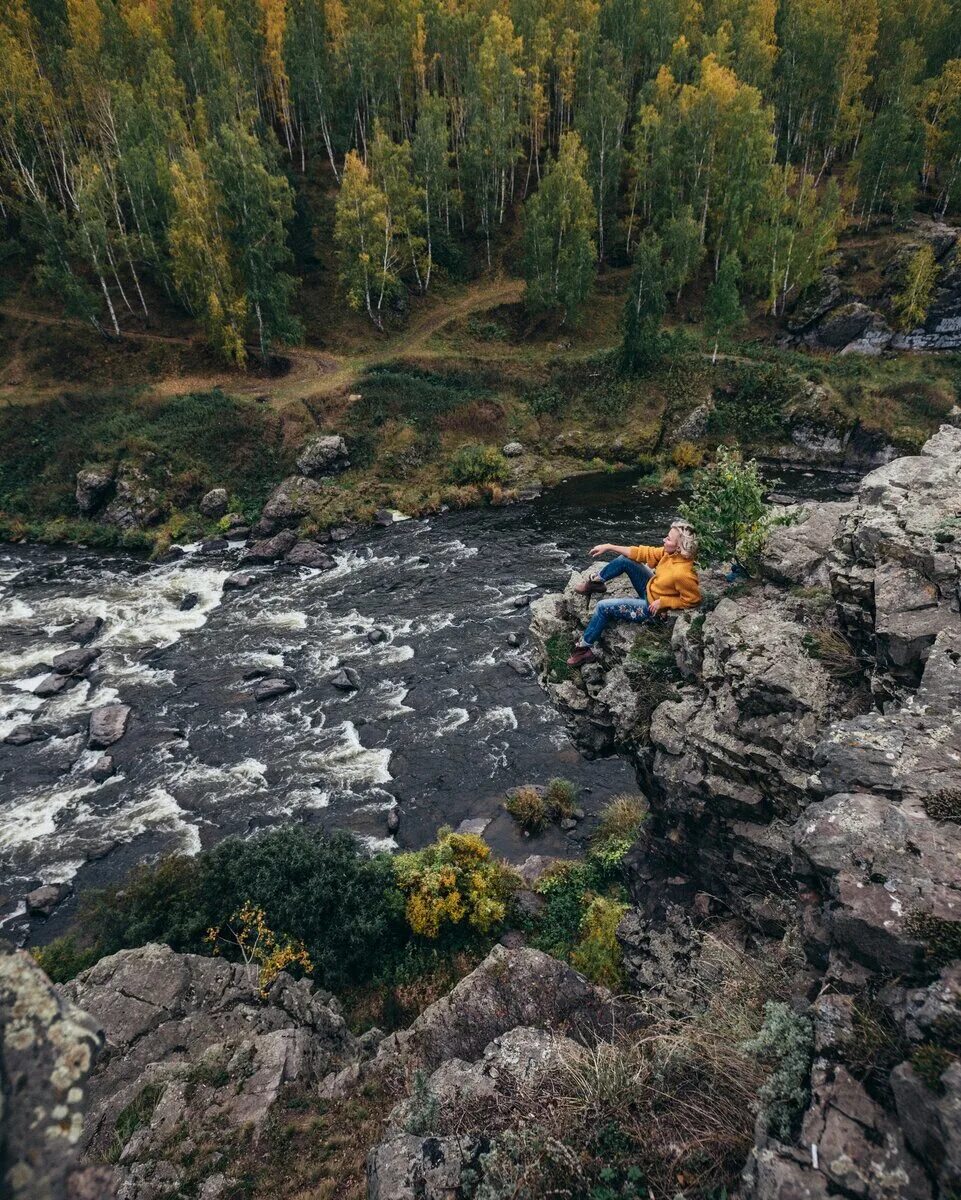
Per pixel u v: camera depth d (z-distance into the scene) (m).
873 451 52.19
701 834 10.59
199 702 29.14
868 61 76.94
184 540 45.47
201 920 17.02
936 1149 3.86
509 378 60.47
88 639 33.94
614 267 73.50
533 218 62.00
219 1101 10.84
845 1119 4.36
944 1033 4.25
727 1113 5.55
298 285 66.75
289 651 32.69
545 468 54.25
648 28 77.44
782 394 55.81
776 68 77.06
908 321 60.31
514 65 71.44
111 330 60.81
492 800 23.17
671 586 11.20
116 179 61.94
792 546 11.02
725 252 66.94
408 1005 16.16
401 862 18.77
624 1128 5.88
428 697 28.81
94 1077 12.14
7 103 58.06
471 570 40.03
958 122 66.25
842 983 5.16
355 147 79.06
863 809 5.99
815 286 63.91
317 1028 13.60
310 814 23.03
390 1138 7.33
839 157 81.06
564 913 17.72
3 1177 2.56
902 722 6.86
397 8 74.62
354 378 58.09
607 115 68.06
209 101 65.25
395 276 64.81
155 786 24.58
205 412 52.41
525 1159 5.98
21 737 26.83
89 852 21.77
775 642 9.62
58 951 17.36
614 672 11.90
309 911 17.03
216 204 54.44
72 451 49.50
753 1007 6.75
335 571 40.91
